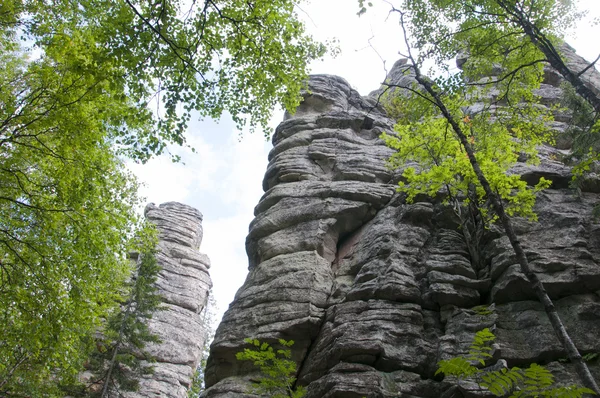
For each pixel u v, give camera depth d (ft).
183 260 152.35
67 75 42.80
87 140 45.32
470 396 44.86
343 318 57.21
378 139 90.74
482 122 60.59
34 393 66.90
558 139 79.15
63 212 49.80
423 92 55.06
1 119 43.73
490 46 58.54
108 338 92.84
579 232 57.77
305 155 87.40
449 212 67.92
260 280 69.10
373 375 50.39
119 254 62.28
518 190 65.62
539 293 34.01
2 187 47.75
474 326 52.80
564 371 46.16
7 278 48.88
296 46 47.55
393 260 62.54
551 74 95.30
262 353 44.11
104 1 44.83
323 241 72.23
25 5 49.44
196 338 131.95
